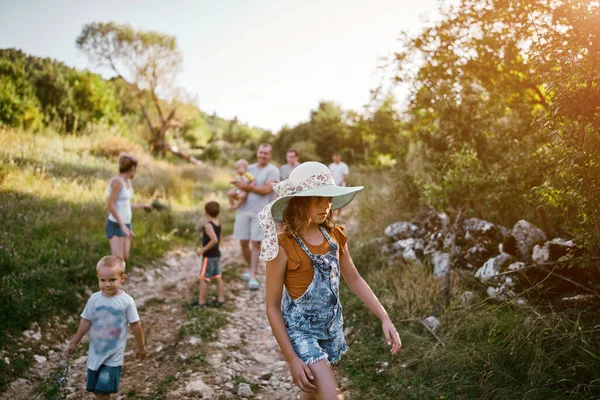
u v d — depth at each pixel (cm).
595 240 357
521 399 316
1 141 1194
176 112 2661
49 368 404
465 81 577
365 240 676
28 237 636
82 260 597
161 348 448
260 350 463
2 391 359
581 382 316
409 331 427
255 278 690
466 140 597
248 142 3934
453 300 454
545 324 356
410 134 739
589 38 342
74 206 828
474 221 542
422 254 580
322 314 256
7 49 2086
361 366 405
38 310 469
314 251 254
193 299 589
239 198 654
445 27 553
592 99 310
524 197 499
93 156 1455
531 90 553
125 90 2667
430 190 573
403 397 351
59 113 1891
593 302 371
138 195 1099
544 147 498
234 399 365
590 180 332
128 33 2447
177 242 841
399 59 594
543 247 432
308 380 236
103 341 326
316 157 2403
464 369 363
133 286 617
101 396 326
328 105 2714
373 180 1159
